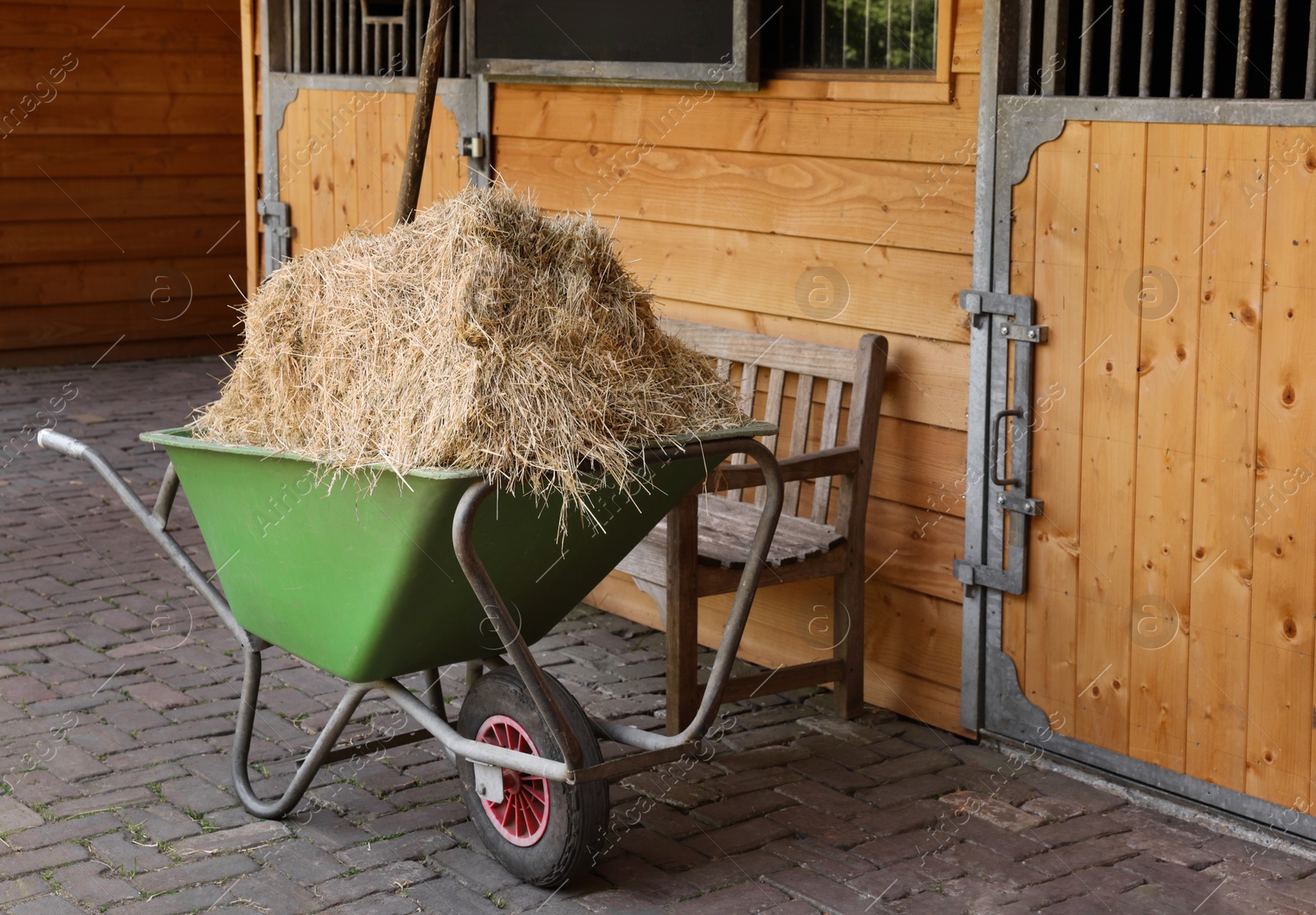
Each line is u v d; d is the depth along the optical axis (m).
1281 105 3.16
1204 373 3.38
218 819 3.43
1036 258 3.68
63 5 8.88
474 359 2.80
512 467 2.78
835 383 4.20
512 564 3.04
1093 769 3.74
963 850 3.35
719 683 3.19
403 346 2.89
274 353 3.09
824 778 3.76
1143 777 3.63
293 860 3.24
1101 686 3.69
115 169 9.23
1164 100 3.38
